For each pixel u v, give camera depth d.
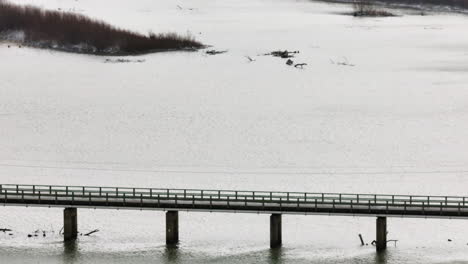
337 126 172.12
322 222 110.06
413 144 159.00
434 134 165.62
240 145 159.88
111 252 98.94
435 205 98.62
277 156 151.75
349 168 142.50
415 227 107.62
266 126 172.75
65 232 102.56
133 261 96.12
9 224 108.06
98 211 113.94
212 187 128.75
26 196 102.94
